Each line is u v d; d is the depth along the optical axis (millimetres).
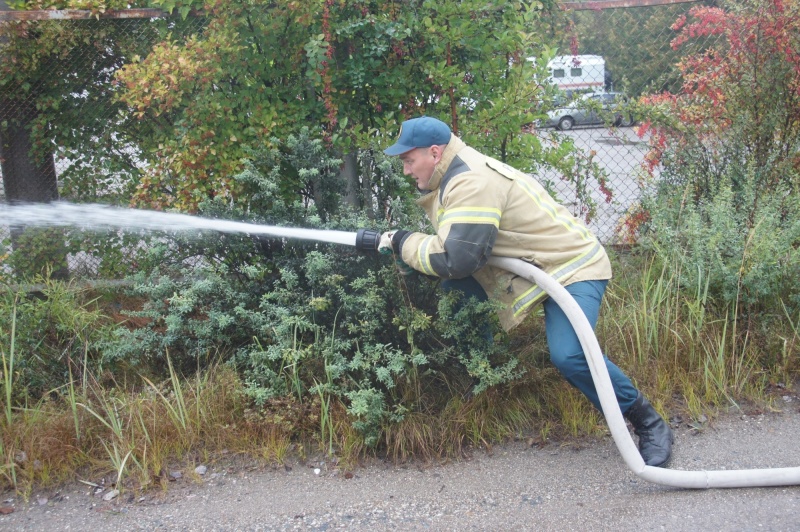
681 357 3865
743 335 3973
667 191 4805
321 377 3430
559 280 3148
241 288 3896
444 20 4211
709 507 2877
